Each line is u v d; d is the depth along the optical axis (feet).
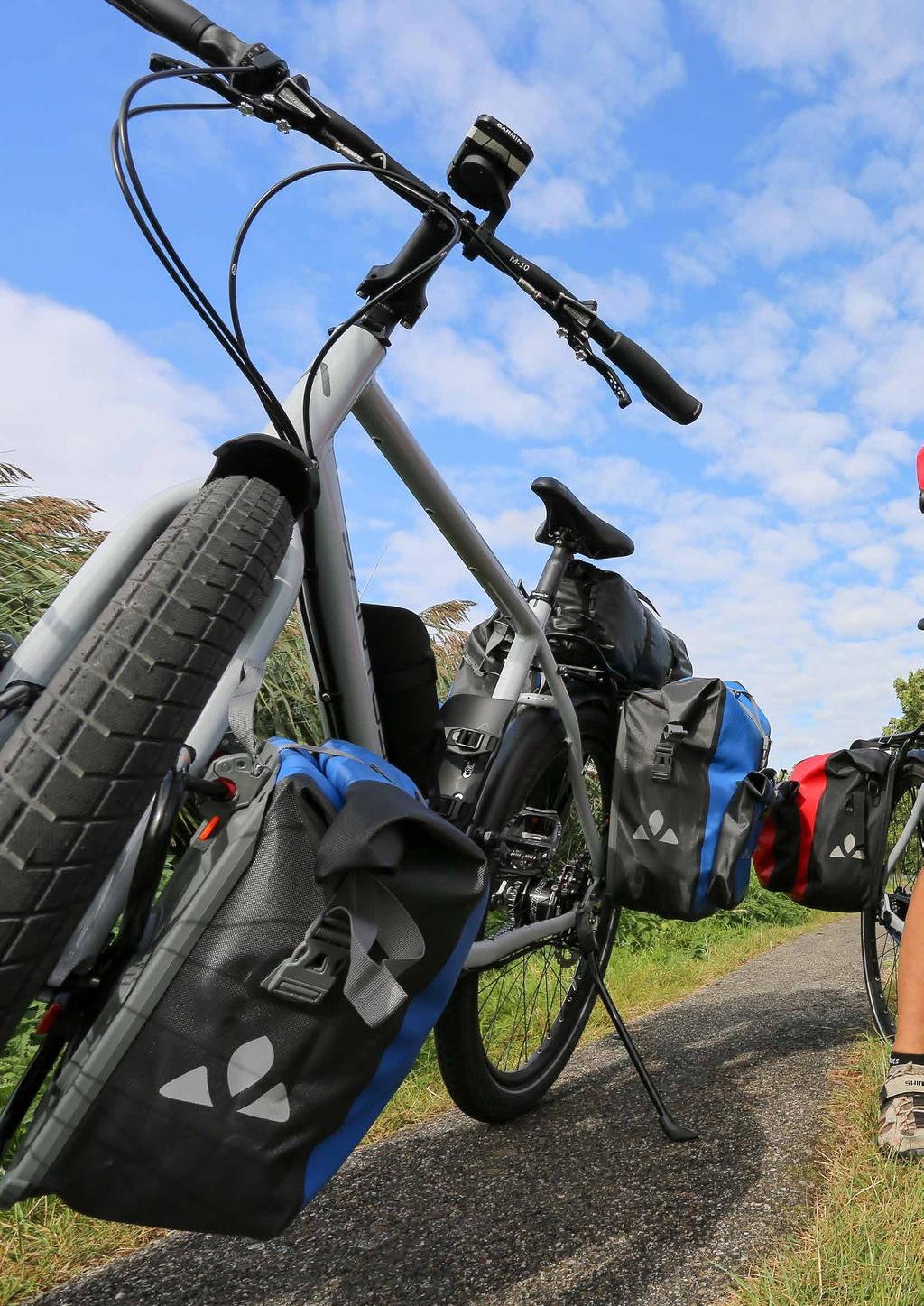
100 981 2.86
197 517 3.07
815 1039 8.69
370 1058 3.08
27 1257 4.75
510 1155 6.06
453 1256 4.69
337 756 3.35
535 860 6.68
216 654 2.84
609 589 7.36
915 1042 5.81
